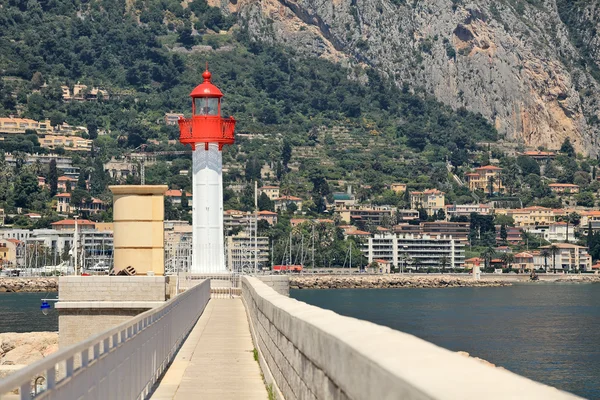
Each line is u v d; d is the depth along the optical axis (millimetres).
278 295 28000
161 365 27609
